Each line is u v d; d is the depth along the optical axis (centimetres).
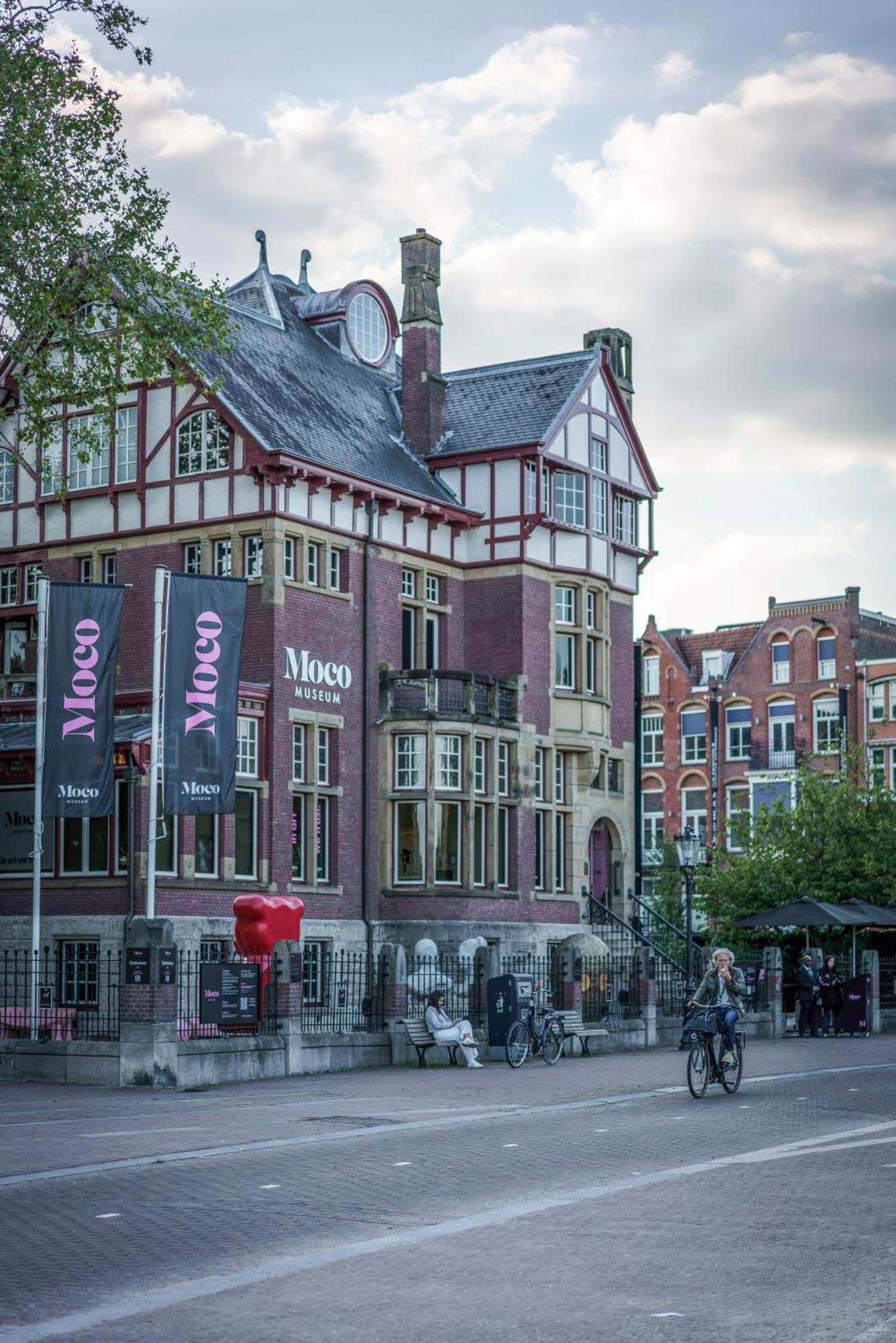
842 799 4741
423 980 3488
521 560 4181
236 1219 1205
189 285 3062
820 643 7019
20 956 3516
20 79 2738
